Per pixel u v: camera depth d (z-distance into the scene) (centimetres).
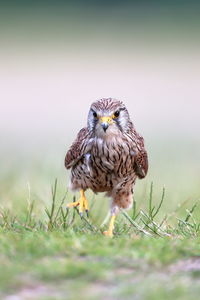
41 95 3391
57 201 1220
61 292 652
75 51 3947
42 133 2683
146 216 978
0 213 1059
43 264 715
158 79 3600
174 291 654
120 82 3553
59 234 864
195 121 2958
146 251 772
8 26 4188
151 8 4378
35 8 4378
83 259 747
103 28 4225
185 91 3438
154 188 1497
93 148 995
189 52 3981
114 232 955
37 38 4081
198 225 960
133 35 4162
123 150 996
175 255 761
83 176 1023
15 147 2298
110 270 713
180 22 4281
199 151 2184
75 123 2955
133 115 3088
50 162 1592
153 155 2089
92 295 643
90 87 3481
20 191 1355
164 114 3108
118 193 1027
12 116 3080
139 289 657
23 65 3744
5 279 672
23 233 874
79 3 4419
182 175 1731
